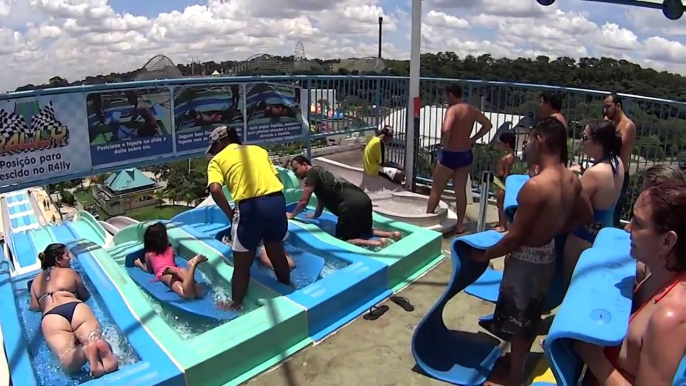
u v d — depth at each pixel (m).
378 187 8.33
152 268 5.44
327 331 4.42
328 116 8.34
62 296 4.43
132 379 3.42
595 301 2.35
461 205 6.68
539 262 3.31
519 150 7.57
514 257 3.38
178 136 6.71
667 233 1.97
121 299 4.60
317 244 5.86
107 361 3.84
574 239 4.00
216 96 6.96
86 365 4.00
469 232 6.84
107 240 6.44
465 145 6.48
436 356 3.96
